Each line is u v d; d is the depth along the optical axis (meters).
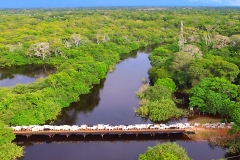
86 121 63.84
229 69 69.44
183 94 77.38
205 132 55.00
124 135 55.84
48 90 69.12
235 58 84.25
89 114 67.81
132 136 55.75
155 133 55.38
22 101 61.41
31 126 56.62
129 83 90.62
